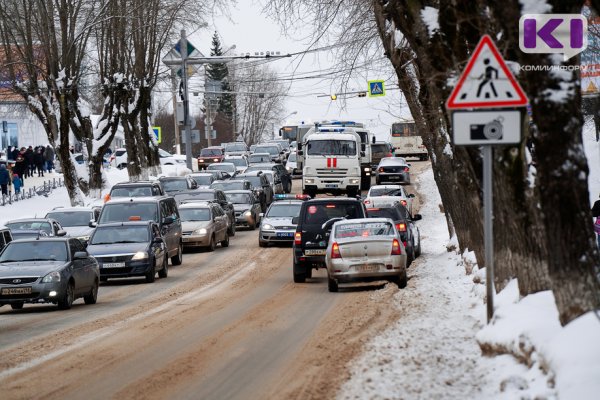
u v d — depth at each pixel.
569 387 19.72
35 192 125.12
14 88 110.31
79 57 114.38
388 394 22.83
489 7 25.25
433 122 52.12
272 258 75.56
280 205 88.19
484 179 25.59
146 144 151.88
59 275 48.72
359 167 117.00
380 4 44.56
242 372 27.70
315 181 116.81
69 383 26.70
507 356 25.06
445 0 28.98
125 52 126.12
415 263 61.62
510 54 26.03
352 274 48.97
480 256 44.00
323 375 26.19
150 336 36.25
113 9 118.75
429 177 154.88
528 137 28.75
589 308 22.77
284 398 23.50
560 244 22.98
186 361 29.94
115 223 65.19
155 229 65.69
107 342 34.88
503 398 21.62
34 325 42.06
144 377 27.34
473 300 37.97
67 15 108.00
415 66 46.16
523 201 27.50
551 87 22.75
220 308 45.47
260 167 140.38
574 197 22.75
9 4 111.12
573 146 22.73
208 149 191.00
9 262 50.88
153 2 133.00
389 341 30.95
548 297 26.53
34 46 117.19
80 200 109.38
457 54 29.48
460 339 30.11
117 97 120.38
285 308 44.16
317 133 119.12
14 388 26.11
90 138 119.31
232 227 99.62
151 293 55.56
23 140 190.88
